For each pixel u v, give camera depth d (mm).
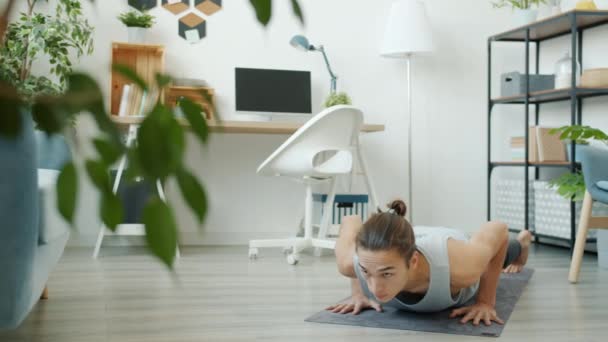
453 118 5008
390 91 4863
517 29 4609
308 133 3553
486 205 5082
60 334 1948
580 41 4602
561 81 4328
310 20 4695
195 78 4480
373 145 4852
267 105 4461
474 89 5047
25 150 1252
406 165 4910
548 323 2172
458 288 2041
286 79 4520
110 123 255
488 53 4910
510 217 4844
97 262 3533
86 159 253
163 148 249
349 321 2133
